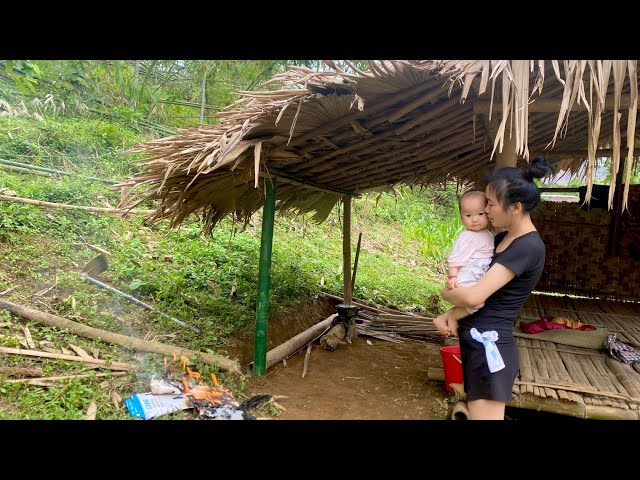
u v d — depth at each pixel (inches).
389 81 109.5
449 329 97.7
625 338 161.2
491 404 93.7
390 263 362.9
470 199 96.8
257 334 159.6
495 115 121.9
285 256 274.8
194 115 401.4
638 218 229.8
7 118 283.9
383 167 171.5
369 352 205.0
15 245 186.4
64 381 120.7
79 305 162.4
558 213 247.6
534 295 238.8
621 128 164.2
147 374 134.1
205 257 236.7
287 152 140.7
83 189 241.6
